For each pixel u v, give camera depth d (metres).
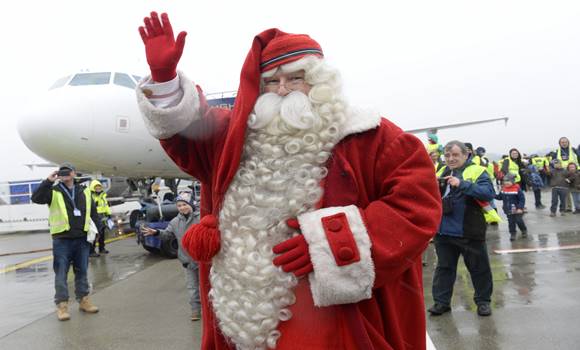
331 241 1.26
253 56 1.43
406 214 1.30
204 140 1.58
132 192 15.52
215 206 1.52
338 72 1.45
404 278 1.51
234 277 1.44
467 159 4.58
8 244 13.84
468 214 4.36
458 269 6.53
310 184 1.36
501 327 4.03
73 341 4.39
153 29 1.42
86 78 11.27
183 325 4.73
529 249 7.67
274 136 1.40
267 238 1.40
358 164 1.41
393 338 1.42
